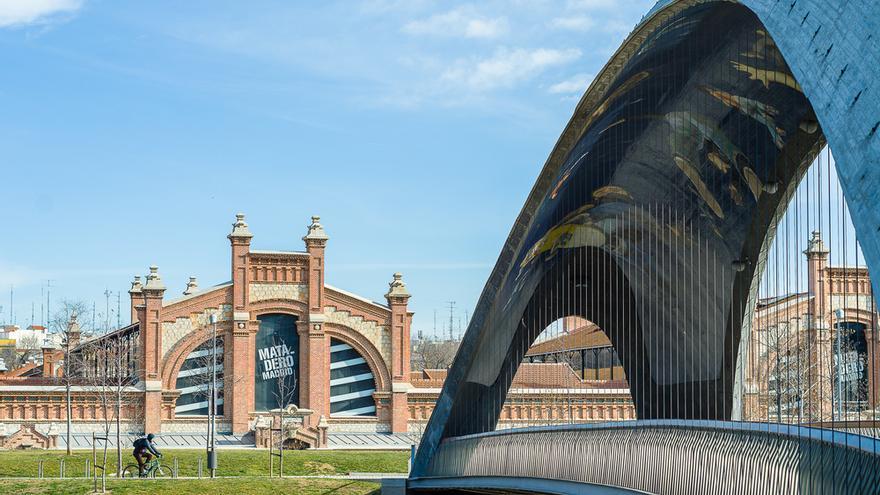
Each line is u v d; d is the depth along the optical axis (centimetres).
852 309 4547
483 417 4794
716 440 2845
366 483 5025
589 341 8100
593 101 3616
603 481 3400
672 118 3656
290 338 7512
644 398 4784
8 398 7038
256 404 7394
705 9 2939
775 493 2545
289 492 4841
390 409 7600
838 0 2086
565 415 7381
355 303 7625
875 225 1884
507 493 4431
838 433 2530
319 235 7556
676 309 4500
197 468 6044
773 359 4712
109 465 5909
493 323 4631
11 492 4641
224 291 7419
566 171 4062
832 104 2041
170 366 7300
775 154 3534
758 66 3136
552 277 4722
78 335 8238
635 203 4300
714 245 4134
